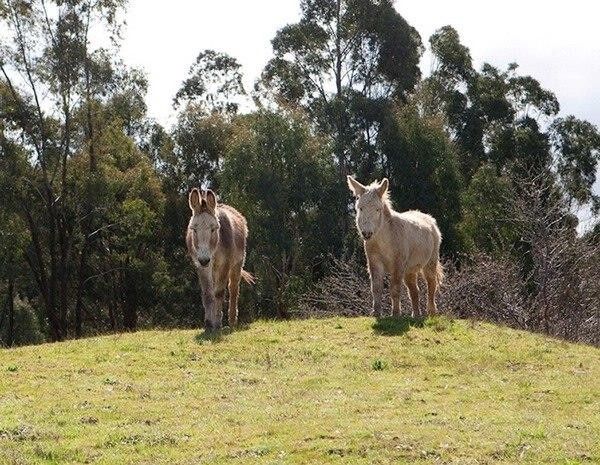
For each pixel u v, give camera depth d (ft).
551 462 28.35
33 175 117.08
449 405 36.14
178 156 144.97
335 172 126.11
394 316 53.47
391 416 34.04
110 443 31.24
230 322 57.93
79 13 116.06
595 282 85.71
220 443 30.94
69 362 44.19
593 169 155.63
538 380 41.24
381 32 142.10
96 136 120.06
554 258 83.15
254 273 121.80
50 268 130.11
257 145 121.19
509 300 83.30
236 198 121.29
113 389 38.88
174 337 49.98
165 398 37.50
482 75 160.66
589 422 33.53
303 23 143.95
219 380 40.34
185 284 134.41
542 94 159.33
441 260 106.01
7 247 115.24
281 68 144.66
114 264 130.62
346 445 29.96
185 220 139.23
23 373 41.88
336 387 39.17
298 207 123.54
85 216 118.42
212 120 144.15
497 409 35.58
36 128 116.57
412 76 146.30
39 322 151.23
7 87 115.03
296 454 29.43
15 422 33.63
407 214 57.31
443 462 28.35
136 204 116.98
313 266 125.08
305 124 124.88
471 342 48.60
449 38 159.02
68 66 115.34
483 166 135.74
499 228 121.39
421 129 129.59
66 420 34.04
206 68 157.99
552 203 101.81
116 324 138.62
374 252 53.62
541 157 148.66
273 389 38.91
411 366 43.55
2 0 112.57
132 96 122.83
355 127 136.36
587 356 47.42
